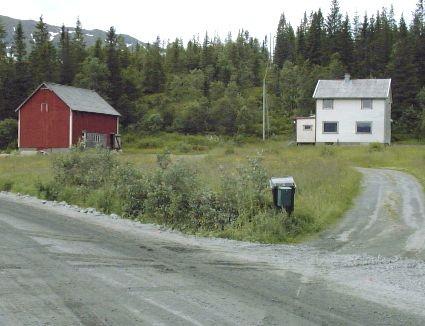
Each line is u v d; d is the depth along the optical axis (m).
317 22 109.06
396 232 12.11
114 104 74.75
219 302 6.35
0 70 76.12
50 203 17.23
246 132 67.94
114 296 6.49
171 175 13.92
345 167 25.56
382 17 117.62
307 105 74.88
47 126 55.81
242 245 10.69
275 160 28.89
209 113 71.00
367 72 84.56
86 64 81.00
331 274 8.10
